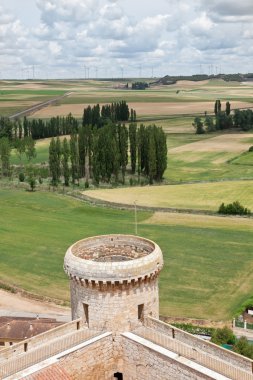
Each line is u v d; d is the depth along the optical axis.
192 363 38.66
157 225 160.88
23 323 89.94
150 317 42.84
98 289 41.56
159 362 40.16
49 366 39.34
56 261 131.12
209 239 146.00
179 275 120.19
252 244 141.38
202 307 103.31
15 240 148.12
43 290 113.50
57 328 42.91
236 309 101.31
